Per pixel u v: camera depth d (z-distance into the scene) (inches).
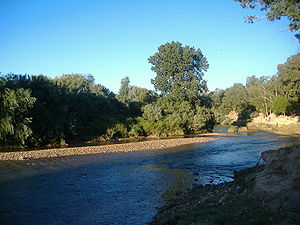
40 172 867.4
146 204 552.1
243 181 589.0
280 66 3528.5
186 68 2797.7
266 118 3565.5
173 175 823.1
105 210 518.0
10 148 1520.7
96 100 2490.2
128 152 1333.7
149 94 3233.3
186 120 2559.1
